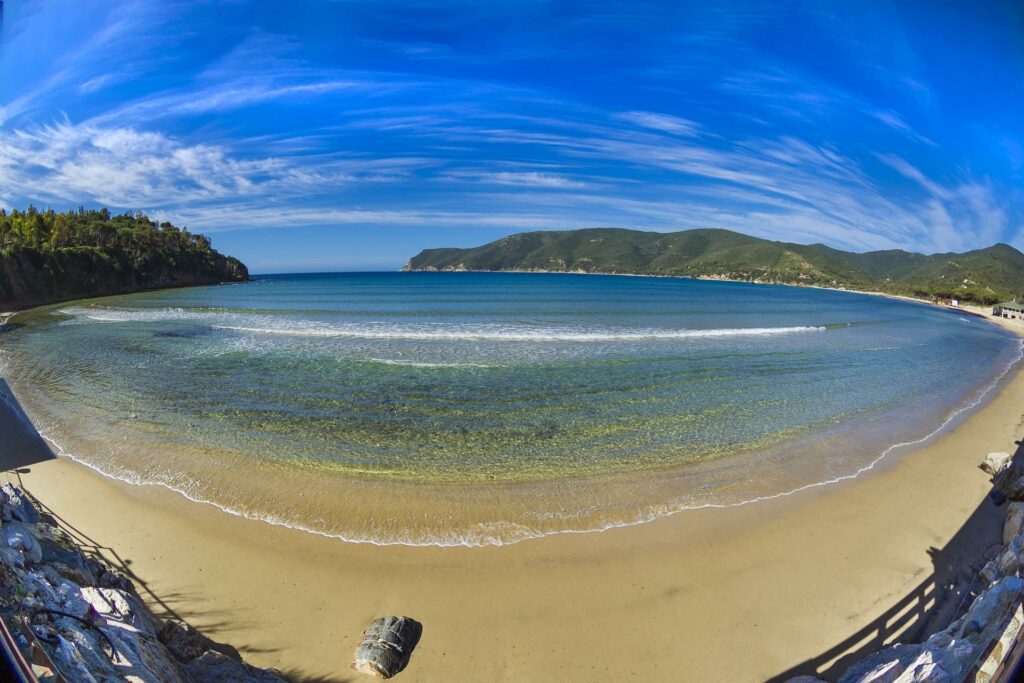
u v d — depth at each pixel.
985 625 4.70
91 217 97.19
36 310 45.69
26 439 12.83
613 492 10.25
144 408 15.39
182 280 94.62
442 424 14.20
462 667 5.93
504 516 9.23
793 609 6.96
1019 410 17.06
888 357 26.56
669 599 7.16
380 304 51.38
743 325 38.03
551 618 6.76
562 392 17.55
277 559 7.91
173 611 6.77
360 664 5.83
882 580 7.59
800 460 12.10
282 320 35.62
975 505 9.90
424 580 7.46
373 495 9.96
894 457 12.41
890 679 4.89
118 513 9.24
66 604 4.57
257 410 15.28
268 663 5.94
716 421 14.85
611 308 49.91
